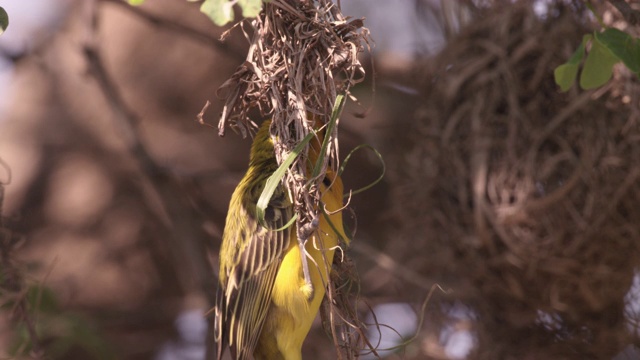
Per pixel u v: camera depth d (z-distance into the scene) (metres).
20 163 13.77
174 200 11.38
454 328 10.02
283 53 6.10
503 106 9.45
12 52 13.70
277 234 6.84
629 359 9.85
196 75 13.58
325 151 5.93
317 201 6.04
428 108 9.95
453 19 10.16
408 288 10.61
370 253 10.34
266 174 7.15
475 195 9.30
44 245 13.29
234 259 7.05
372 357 10.27
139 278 13.21
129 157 13.61
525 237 9.10
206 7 5.45
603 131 9.04
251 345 6.82
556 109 9.21
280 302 6.76
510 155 9.22
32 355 8.28
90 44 11.41
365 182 13.37
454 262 9.64
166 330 12.97
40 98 14.08
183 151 13.41
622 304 9.51
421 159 9.96
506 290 9.43
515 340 9.64
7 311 9.29
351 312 6.76
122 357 12.09
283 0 6.05
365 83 11.78
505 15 9.58
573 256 9.05
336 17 6.18
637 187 8.98
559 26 9.29
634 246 9.05
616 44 6.64
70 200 13.55
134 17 13.65
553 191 9.06
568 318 9.51
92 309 12.98
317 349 11.16
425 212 9.81
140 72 13.60
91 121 13.87
